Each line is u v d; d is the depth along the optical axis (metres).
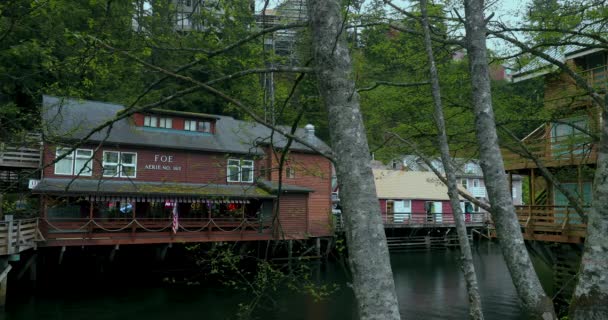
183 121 24.73
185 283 20.12
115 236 19.75
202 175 23.94
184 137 24.36
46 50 7.95
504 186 4.54
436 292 18.38
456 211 4.36
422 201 41.50
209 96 32.06
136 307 15.50
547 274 19.95
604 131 3.35
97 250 20.94
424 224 37.47
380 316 3.09
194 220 23.88
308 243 27.02
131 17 6.49
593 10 7.58
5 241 14.08
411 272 24.08
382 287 3.14
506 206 4.47
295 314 14.44
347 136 3.37
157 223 21.11
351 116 3.41
